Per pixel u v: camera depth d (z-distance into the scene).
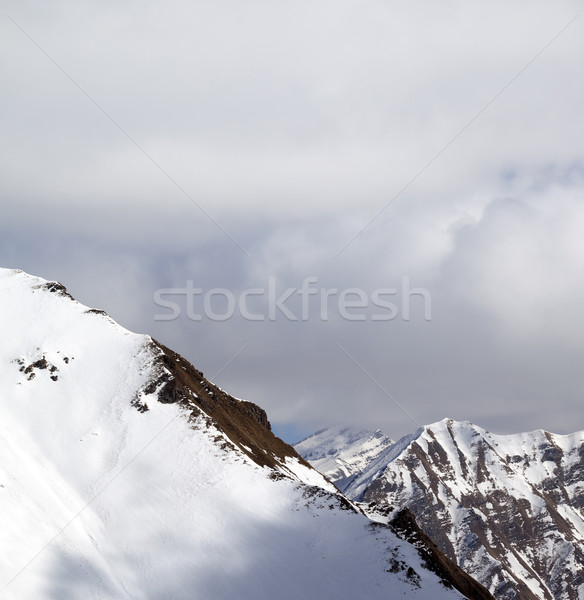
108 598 121.44
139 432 152.88
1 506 129.88
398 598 130.25
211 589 126.31
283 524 141.12
